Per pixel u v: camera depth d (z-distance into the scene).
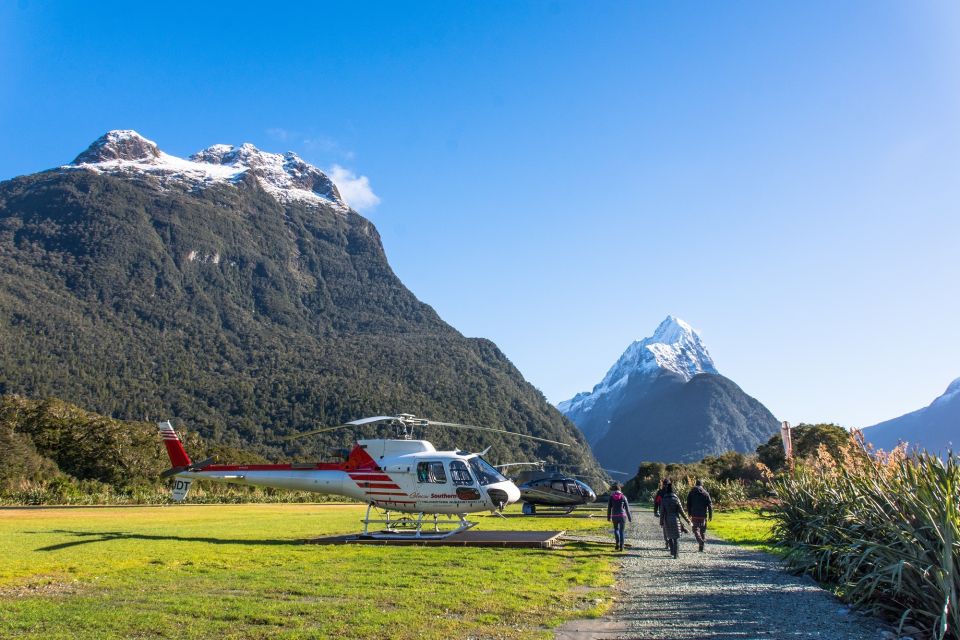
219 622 6.91
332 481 16.70
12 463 40.12
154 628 6.64
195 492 43.94
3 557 11.87
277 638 6.30
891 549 7.20
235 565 11.16
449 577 9.80
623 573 10.67
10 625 6.73
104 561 11.41
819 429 48.19
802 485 12.45
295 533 17.41
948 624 6.31
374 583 9.27
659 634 6.59
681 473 49.72
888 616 7.33
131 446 50.09
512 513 33.22
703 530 14.17
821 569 9.89
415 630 6.66
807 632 6.66
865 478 9.40
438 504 16.08
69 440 47.59
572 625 6.95
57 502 36.62
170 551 12.95
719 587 9.28
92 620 6.94
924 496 6.86
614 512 14.24
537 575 10.09
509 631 6.66
